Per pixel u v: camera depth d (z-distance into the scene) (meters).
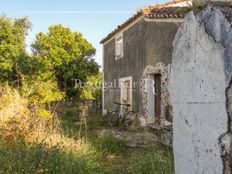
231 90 2.58
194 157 2.99
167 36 12.70
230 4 2.77
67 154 6.37
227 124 2.60
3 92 8.78
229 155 2.61
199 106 2.91
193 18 2.97
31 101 9.10
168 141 8.31
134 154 8.34
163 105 12.14
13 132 7.10
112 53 18.70
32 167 5.52
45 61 24.62
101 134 9.88
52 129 8.28
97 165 6.64
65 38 25.36
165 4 14.05
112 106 18.45
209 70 2.77
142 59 14.33
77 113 18.00
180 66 3.19
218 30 2.67
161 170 5.50
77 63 25.59
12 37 21.27
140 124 13.45
